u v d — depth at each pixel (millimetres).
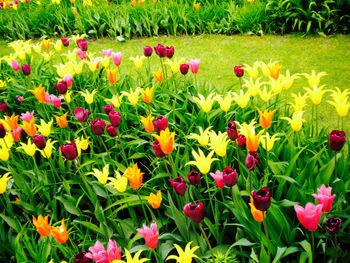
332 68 5625
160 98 3818
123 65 6629
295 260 2125
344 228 2211
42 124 2783
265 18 7355
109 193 2770
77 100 4043
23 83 4465
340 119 4293
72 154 2369
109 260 1575
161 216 2666
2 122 3088
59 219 2906
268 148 2373
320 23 6906
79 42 4293
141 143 3049
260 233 1983
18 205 2947
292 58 6164
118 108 3564
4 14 10164
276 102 3428
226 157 2752
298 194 2379
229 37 7488
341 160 2557
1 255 2523
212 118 3258
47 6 9430
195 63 3559
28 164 3213
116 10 8164
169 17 8070
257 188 2439
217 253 2086
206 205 2594
